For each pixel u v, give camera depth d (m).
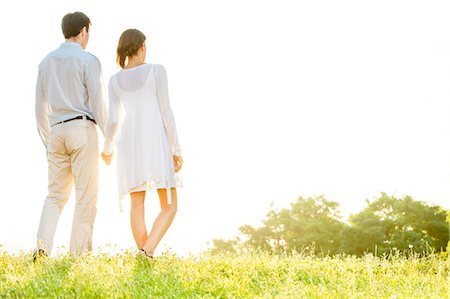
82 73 6.13
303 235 42.56
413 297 4.83
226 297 4.70
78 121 6.09
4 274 4.95
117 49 6.16
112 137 6.15
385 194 42.38
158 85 6.00
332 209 44.75
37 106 6.34
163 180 5.88
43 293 4.25
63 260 5.54
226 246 41.69
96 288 4.41
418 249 37.25
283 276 5.76
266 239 42.09
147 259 5.70
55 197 6.27
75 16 6.32
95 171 6.20
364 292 4.90
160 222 5.97
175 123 6.05
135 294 4.43
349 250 39.97
